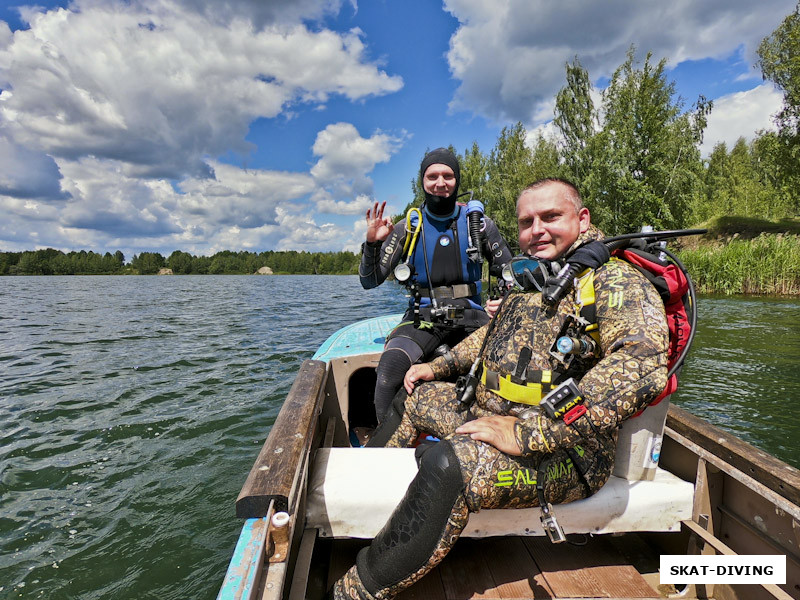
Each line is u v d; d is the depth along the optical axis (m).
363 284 3.09
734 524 1.59
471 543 1.76
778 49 26.33
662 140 23.80
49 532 3.29
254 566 1.05
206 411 5.57
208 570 2.93
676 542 1.74
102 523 3.39
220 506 3.59
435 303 2.79
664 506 1.58
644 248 1.51
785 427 5.25
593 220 25.09
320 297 27.14
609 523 1.55
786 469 1.37
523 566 1.63
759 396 6.21
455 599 1.47
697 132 24.83
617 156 23.92
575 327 1.42
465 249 2.85
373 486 1.59
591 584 1.54
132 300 25.28
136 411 5.61
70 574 2.90
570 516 1.51
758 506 1.48
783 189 29.59
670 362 1.45
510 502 1.34
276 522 1.20
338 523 1.55
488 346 1.66
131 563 2.99
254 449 4.54
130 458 4.38
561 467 1.38
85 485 3.90
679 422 1.83
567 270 1.42
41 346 10.02
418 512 1.28
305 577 1.33
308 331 12.15
